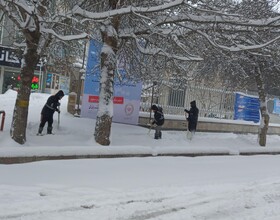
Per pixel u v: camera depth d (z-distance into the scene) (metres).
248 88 25.19
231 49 12.36
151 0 12.41
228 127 21.67
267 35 15.20
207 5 11.93
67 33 13.50
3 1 10.41
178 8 12.21
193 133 17.67
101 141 12.88
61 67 18.88
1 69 29.86
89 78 17.88
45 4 11.45
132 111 18.30
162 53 12.89
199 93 21.19
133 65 15.09
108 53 12.96
